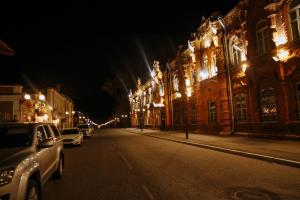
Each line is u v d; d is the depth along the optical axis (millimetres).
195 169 9695
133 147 19250
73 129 24094
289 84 16594
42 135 7301
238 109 22188
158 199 6207
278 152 11898
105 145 22531
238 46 21953
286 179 7672
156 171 9633
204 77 28375
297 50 15789
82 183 8258
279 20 17125
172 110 39469
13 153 5340
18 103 26234
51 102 41656
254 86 19781
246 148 13984
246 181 7566
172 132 35531
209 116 27422
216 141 18969
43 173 6336
